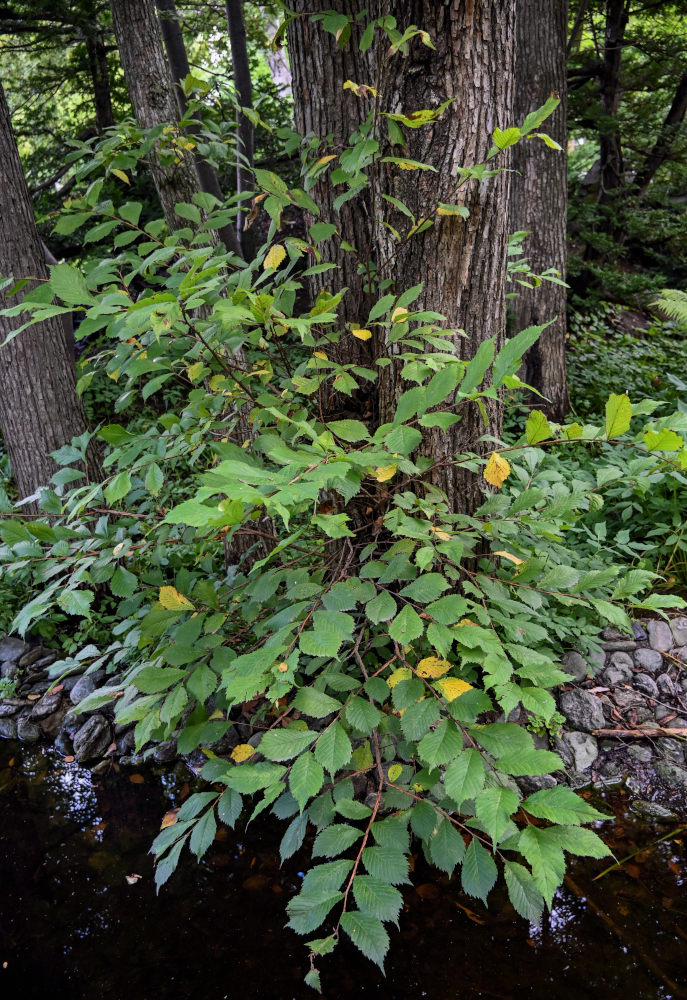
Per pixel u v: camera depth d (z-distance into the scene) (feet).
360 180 6.68
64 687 11.84
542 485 7.61
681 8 32.60
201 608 6.92
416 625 4.64
